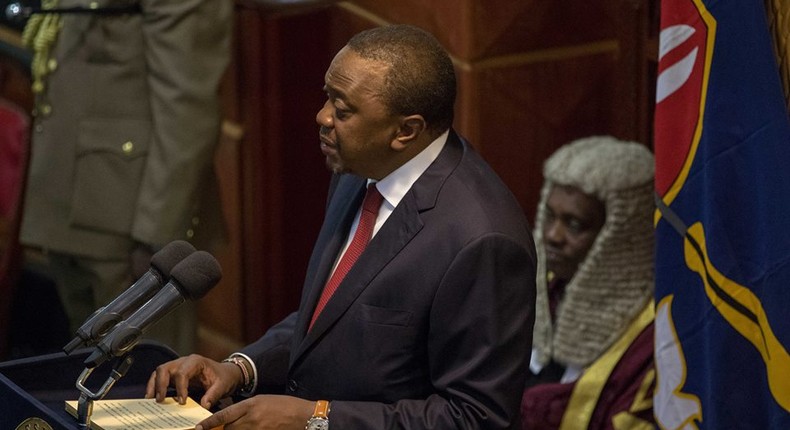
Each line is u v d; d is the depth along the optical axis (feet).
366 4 57.21
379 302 31.45
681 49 33.99
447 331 30.78
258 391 34.99
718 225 32.78
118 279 51.16
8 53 66.39
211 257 30.94
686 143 34.01
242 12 59.98
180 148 48.96
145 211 49.32
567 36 53.78
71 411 31.12
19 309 69.77
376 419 30.73
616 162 44.01
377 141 31.19
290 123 61.16
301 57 60.39
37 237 51.72
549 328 45.73
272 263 62.75
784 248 31.58
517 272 30.94
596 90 54.34
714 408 33.35
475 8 52.34
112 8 49.62
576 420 43.57
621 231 43.96
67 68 50.93
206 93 49.14
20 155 65.41
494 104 53.52
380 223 32.58
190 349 54.49
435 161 32.04
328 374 32.01
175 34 48.67
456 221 31.04
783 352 31.81
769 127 31.78
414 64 31.01
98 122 50.21
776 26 33.09
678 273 34.45
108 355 29.81
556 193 44.86
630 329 44.01
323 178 62.13
